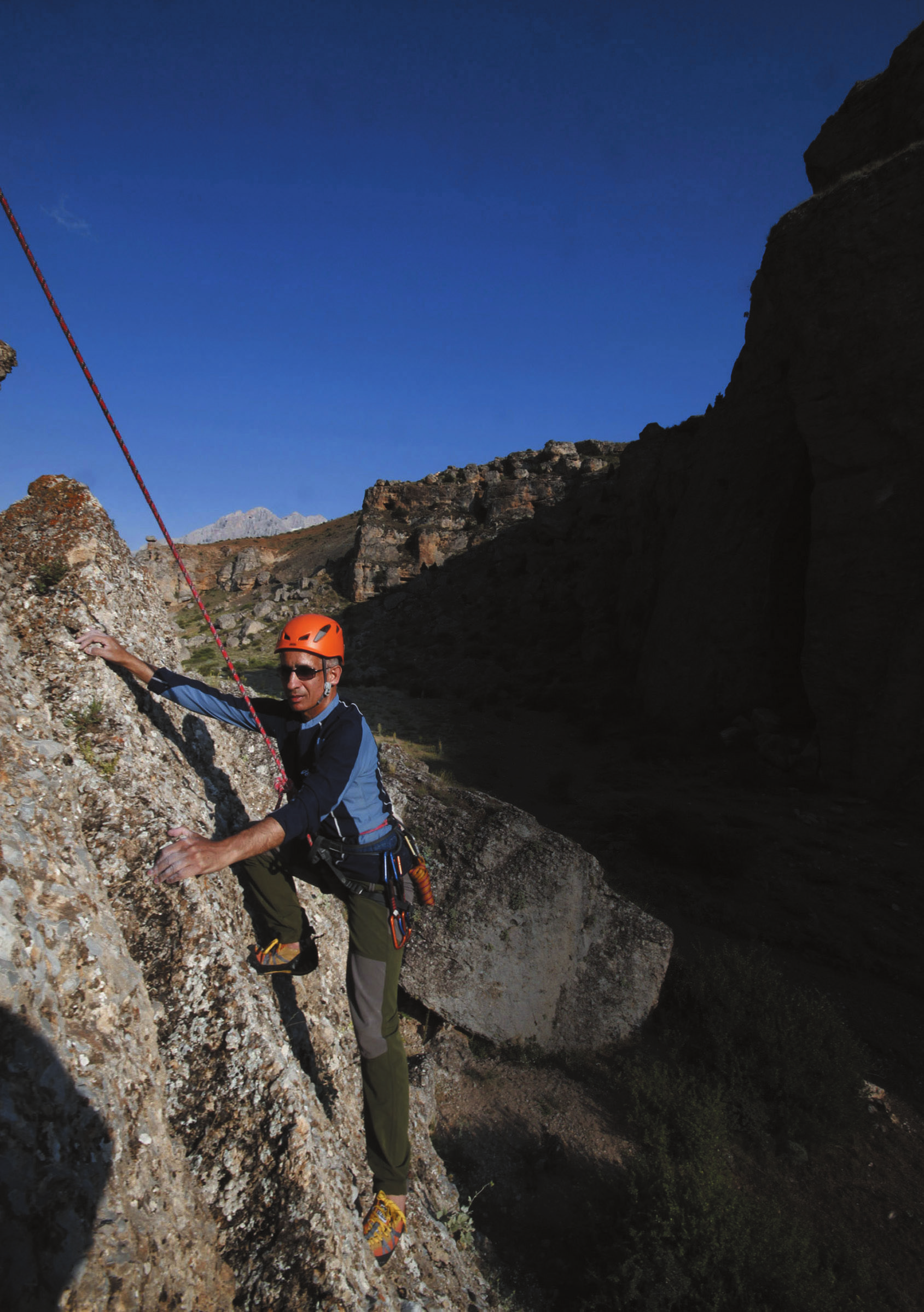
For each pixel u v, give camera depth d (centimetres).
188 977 210
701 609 2630
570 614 4206
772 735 2284
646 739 2531
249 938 268
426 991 693
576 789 2028
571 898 747
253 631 4938
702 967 861
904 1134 721
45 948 167
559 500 5444
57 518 295
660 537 3325
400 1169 235
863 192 1980
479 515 5738
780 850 1539
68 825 204
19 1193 131
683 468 3183
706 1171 541
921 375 1844
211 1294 173
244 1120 197
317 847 232
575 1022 745
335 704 237
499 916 716
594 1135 626
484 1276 465
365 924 236
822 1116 702
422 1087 604
